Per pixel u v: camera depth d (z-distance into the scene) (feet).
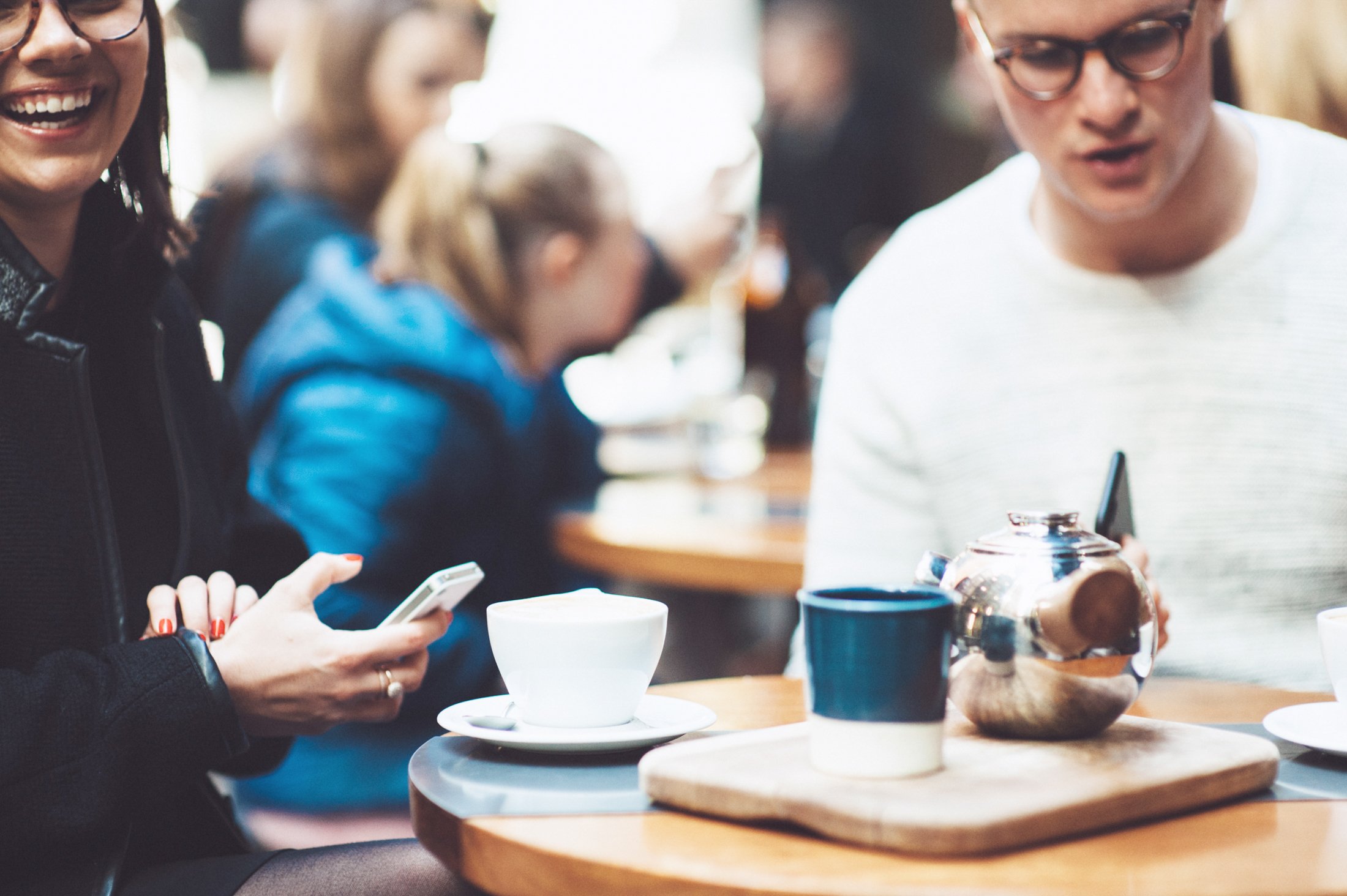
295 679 4.05
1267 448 5.62
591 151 8.52
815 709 3.18
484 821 3.14
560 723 3.79
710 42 21.07
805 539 7.88
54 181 4.38
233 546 5.50
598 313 8.57
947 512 6.26
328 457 6.77
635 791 3.38
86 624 4.30
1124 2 4.70
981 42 5.37
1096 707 3.42
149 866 4.47
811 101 17.43
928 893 2.62
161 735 3.83
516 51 18.99
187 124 13.97
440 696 6.81
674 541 7.85
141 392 4.86
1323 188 5.77
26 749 3.66
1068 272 5.90
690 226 13.28
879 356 6.38
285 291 8.43
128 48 4.47
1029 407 5.98
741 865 2.80
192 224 5.32
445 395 6.98
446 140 8.01
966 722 3.75
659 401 12.57
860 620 3.08
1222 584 5.67
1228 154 5.68
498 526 7.22
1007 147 15.31
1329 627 3.74
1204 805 3.18
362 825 6.44
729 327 13.30
